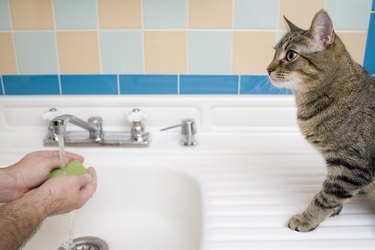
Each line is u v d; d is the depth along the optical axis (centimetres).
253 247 60
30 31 90
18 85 95
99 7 88
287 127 97
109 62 93
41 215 57
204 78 95
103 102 94
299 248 60
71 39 91
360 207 71
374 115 66
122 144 92
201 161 87
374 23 90
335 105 68
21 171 71
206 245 60
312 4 89
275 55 77
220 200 72
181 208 86
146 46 92
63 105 95
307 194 74
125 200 90
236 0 88
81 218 89
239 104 95
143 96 95
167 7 88
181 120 96
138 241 84
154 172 87
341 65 69
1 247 48
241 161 86
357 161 65
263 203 71
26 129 97
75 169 72
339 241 61
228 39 91
